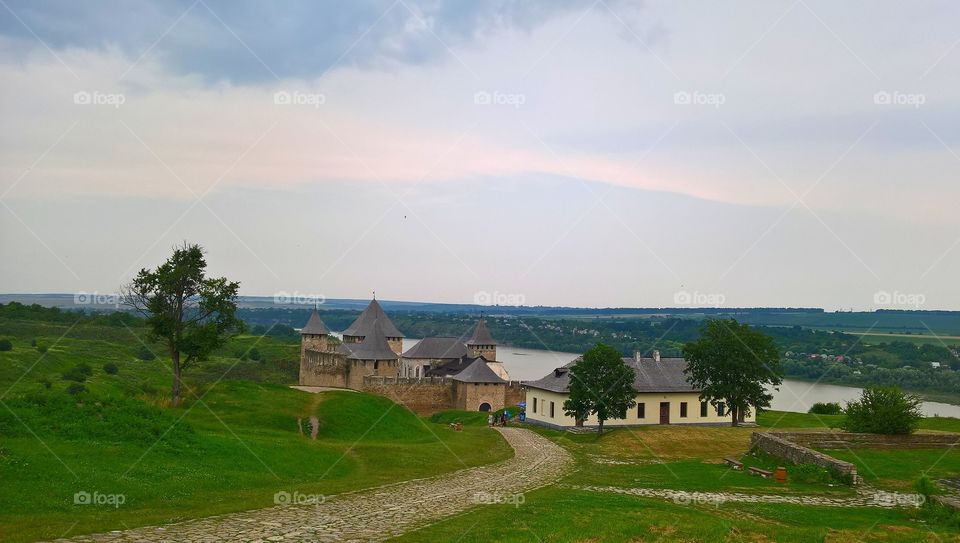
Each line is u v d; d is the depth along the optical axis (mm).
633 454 59281
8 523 24594
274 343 185125
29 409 36250
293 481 36719
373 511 30719
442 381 123125
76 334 136000
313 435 55094
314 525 27547
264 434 48438
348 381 129625
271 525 27109
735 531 29250
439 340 156875
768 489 40938
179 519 26969
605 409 75125
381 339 132125
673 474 46562
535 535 27078
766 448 52531
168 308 63281
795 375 156000
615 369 75625
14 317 138000
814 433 55500
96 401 39125
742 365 78438
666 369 91125
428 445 56312
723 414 81562
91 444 34469
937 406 115312
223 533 25484
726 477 45125
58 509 26734
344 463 43625
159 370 119250
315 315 144250
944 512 33844
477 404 117750
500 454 55438
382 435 59375
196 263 63938
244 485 34125
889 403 56219
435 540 25969
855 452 52688
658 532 28531
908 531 31141
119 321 153750
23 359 99562
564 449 60844
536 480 42938
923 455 51562
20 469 29422
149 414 39625
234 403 60938
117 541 23562
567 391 84688
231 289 65062
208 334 62312
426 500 33969
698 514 32500
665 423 87562
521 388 122562
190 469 34500
